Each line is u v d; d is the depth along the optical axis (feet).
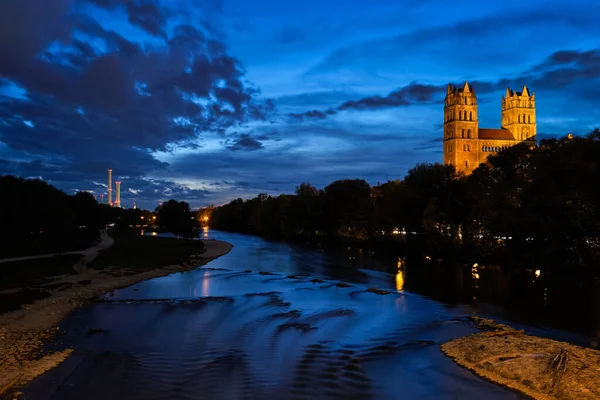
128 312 139.13
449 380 81.51
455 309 140.87
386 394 75.82
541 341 99.91
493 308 141.79
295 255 345.92
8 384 78.74
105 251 329.72
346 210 497.46
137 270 239.71
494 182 283.59
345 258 318.24
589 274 204.74
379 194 458.91
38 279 193.26
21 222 280.72
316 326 120.37
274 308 144.05
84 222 451.94
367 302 154.20
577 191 220.43
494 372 84.64
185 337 109.91
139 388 78.23
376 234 439.22
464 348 97.81
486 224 273.95
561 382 77.46
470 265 258.16
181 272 245.24
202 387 78.54
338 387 78.64
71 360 92.84
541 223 233.35
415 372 85.30
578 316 129.70
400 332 114.01
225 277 223.92
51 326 121.80
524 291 172.55
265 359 92.99
